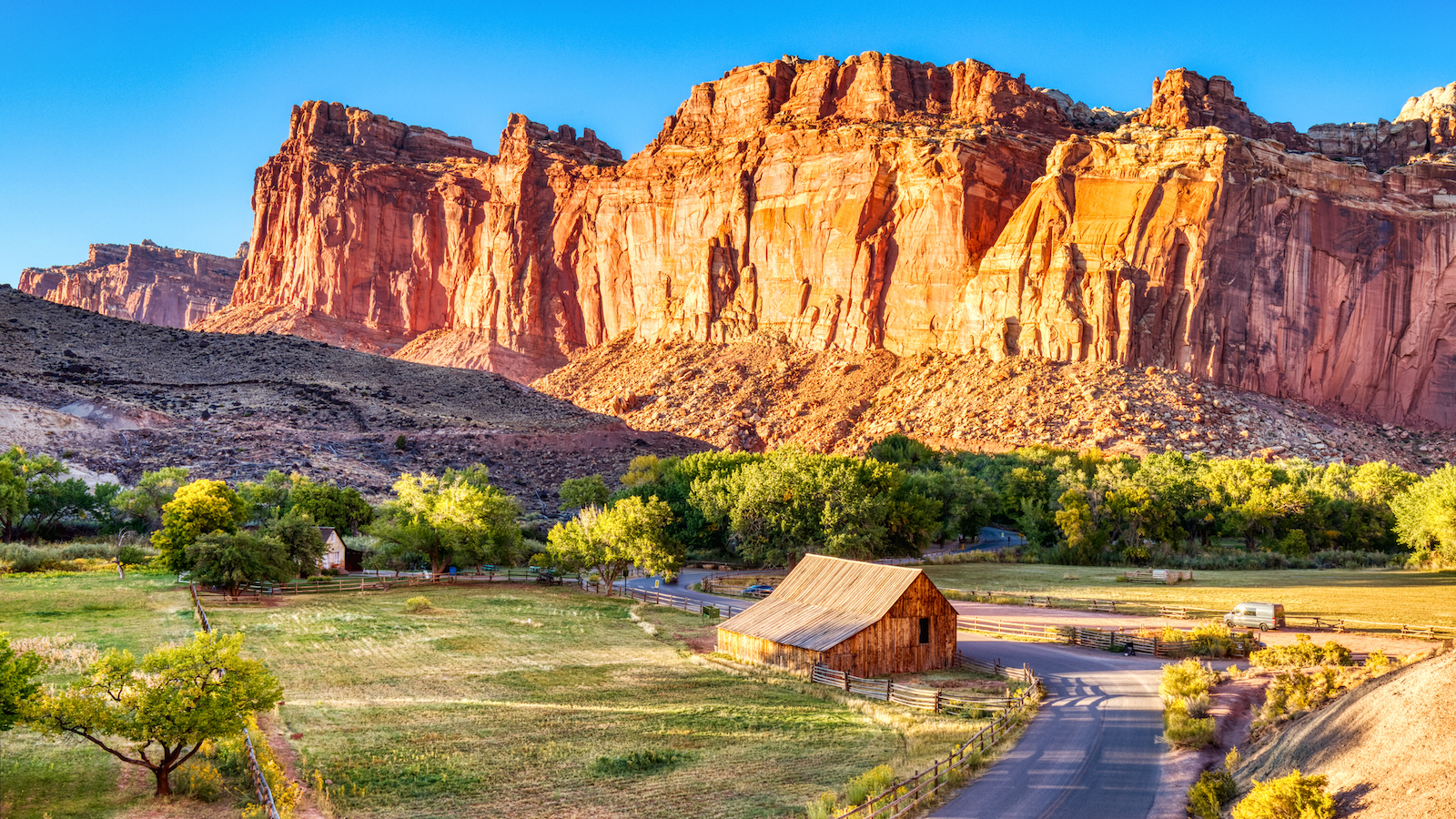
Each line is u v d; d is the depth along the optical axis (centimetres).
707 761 2928
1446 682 1964
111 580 6581
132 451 10662
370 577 7625
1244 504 9831
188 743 2498
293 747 2998
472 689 3922
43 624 4769
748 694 3897
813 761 2922
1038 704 3534
